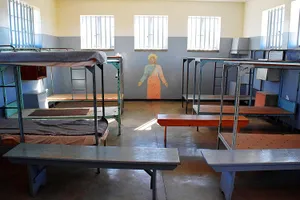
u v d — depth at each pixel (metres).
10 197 3.00
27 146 3.14
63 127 3.81
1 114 4.75
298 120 5.39
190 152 4.32
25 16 5.94
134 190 3.14
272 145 3.62
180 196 3.02
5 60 2.60
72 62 2.64
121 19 7.98
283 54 5.66
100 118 4.25
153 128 5.59
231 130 5.45
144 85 8.47
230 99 7.14
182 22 8.09
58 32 8.02
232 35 8.27
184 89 8.53
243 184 3.33
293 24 5.64
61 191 3.12
